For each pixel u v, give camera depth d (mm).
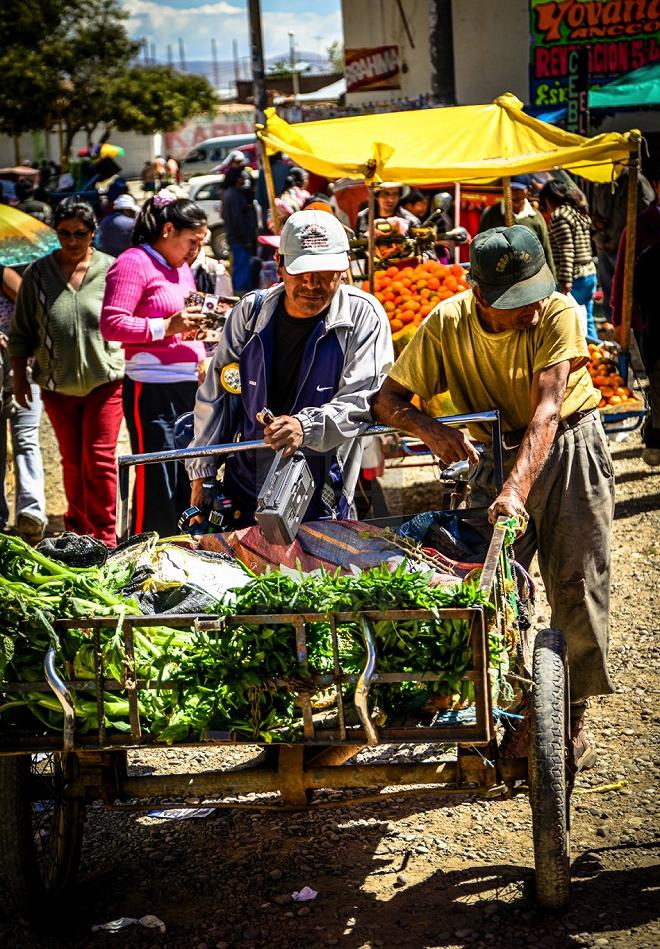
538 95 14484
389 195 9422
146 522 5957
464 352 3896
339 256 3979
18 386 6660
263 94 14312
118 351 6527
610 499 3971
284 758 3146
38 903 3398
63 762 3301
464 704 3102
